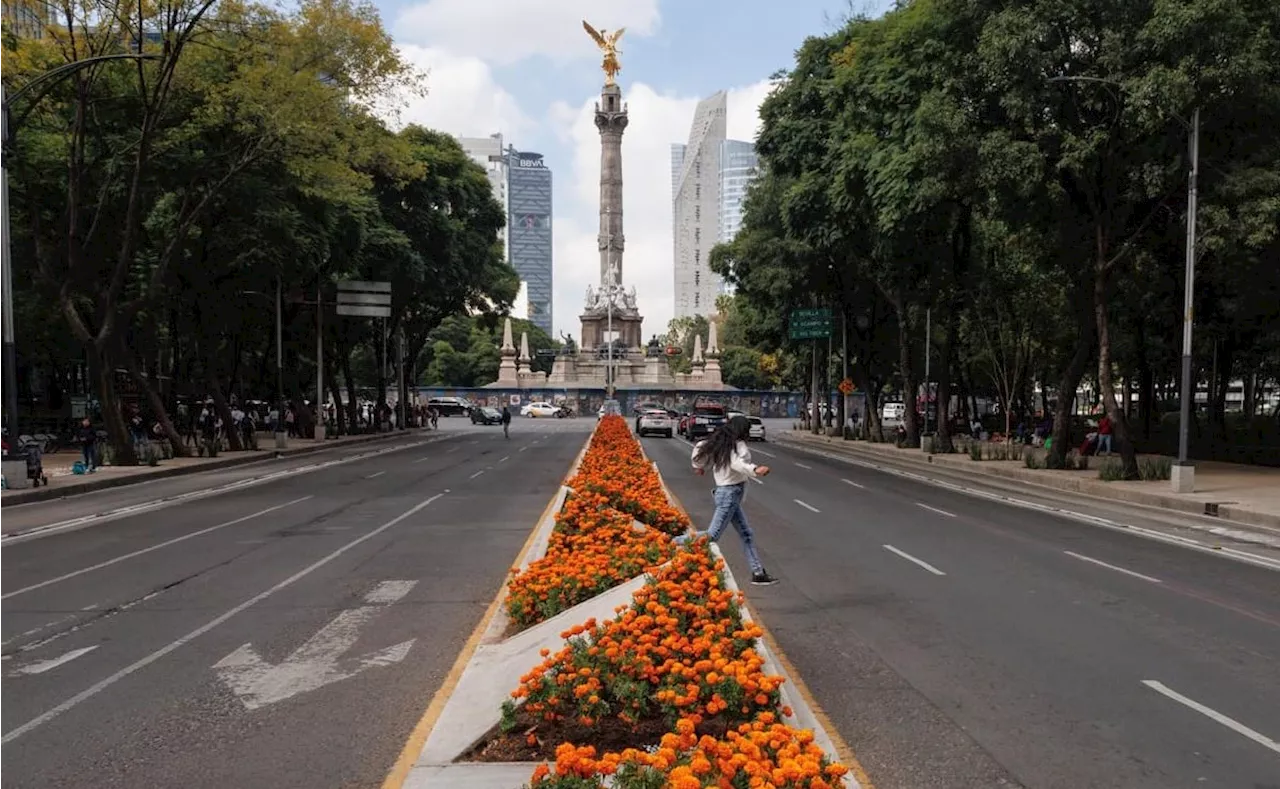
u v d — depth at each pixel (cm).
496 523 1623
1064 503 2053
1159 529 1616
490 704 594
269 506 1909
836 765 412
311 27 2694
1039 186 2412
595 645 585
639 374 10969
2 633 864
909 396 4222
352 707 650
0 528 1611
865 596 1026
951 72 2386
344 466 3098
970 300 3681
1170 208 2388
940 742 589
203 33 2634
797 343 5866
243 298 3844
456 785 477
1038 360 4647
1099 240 2434
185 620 911
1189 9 1948
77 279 2795
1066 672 740
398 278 4628
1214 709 654
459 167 5169
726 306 11200
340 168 2916
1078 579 1131
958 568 1202
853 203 3012
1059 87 2261
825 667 753
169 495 2162
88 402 3925
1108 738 598
